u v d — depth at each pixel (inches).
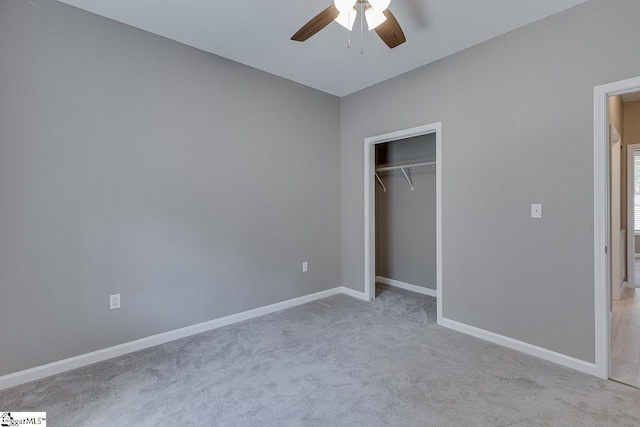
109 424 65.6
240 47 110.3
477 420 66.3
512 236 99.0
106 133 92.9
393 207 175.6
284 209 137.8
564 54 88.0
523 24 95.2
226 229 119.4
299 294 143.9
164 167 104.1
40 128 82.6
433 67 119.8
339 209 160.9
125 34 96.0
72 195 87.6
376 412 69.2
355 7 69.6
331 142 156.4
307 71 129.6
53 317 85.2
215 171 116.0
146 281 101.0
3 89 77.7
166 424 65.6
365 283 150.3
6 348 79.0
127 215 97.0
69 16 86.5
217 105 116.3
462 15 90.6
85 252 90.0
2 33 77.5
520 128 96.7
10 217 79.0
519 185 97.2
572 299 87.5
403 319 124.5
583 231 85.5
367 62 121.0
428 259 159.6
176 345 102.4
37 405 71.6
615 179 144.8
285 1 84.9
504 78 100.1
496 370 86.3
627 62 78.4
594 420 66.2
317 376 83.5
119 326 96.0
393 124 134.9
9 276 79.0
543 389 77.4
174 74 105.9
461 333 110.9
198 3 86.0
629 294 153.9
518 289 98.0
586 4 84.1
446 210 116.0
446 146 115.6
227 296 120.0
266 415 68.3
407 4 85.4
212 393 76.2
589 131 84.1
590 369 84.3
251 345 102.0
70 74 86.8
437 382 80.4
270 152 132.3
